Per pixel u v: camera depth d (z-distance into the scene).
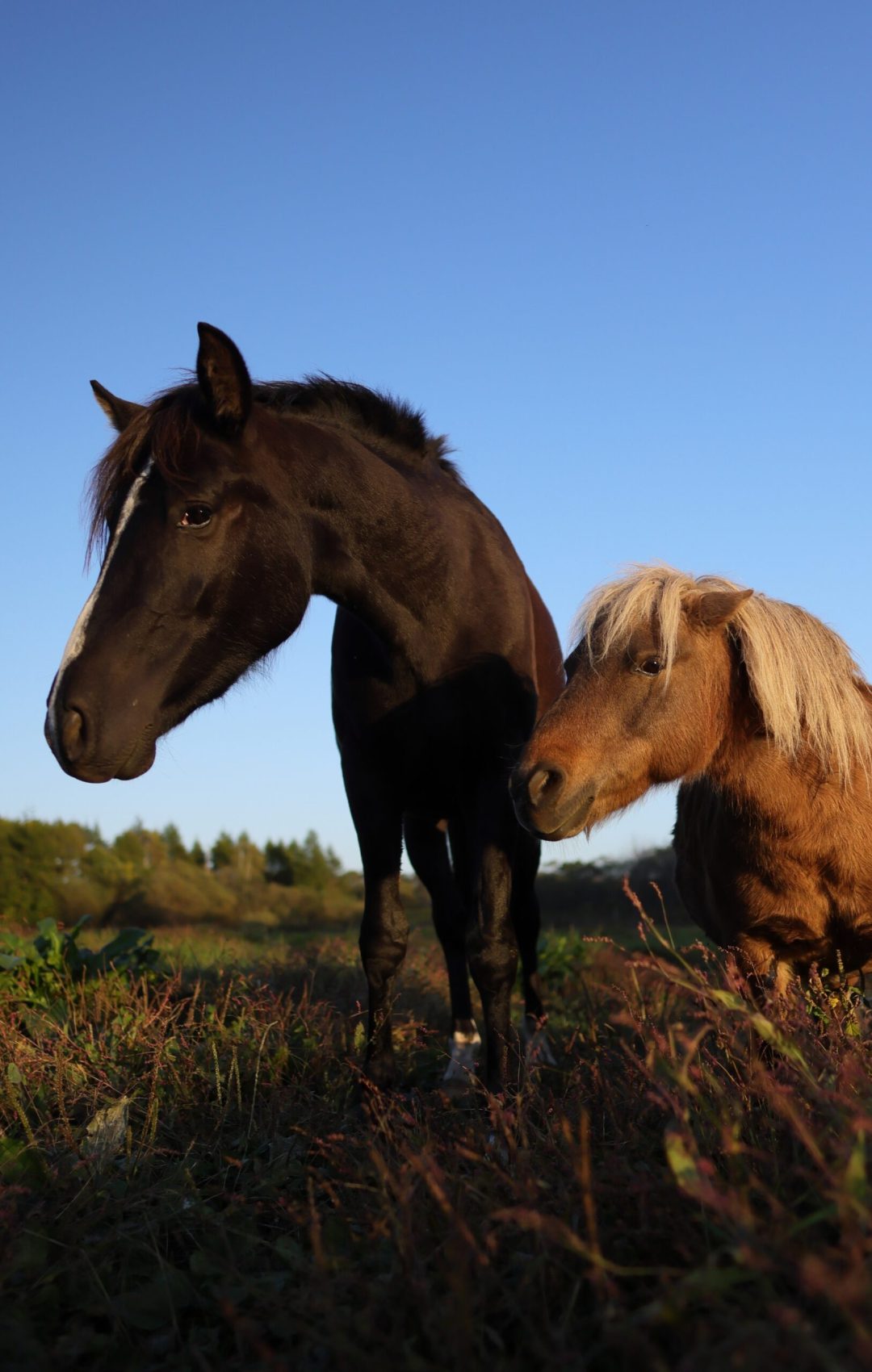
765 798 3.66
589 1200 1.83
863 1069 2.42
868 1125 1.73
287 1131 3.36
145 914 27.45
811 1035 2.67
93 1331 2.18
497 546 4.08
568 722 3.42
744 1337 1.44
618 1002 4.93
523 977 5.38
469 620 3.82
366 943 3.95
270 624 3.36
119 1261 2.53
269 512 3.32
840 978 3.64
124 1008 4.74
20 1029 4.67
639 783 3.54
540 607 4.90
